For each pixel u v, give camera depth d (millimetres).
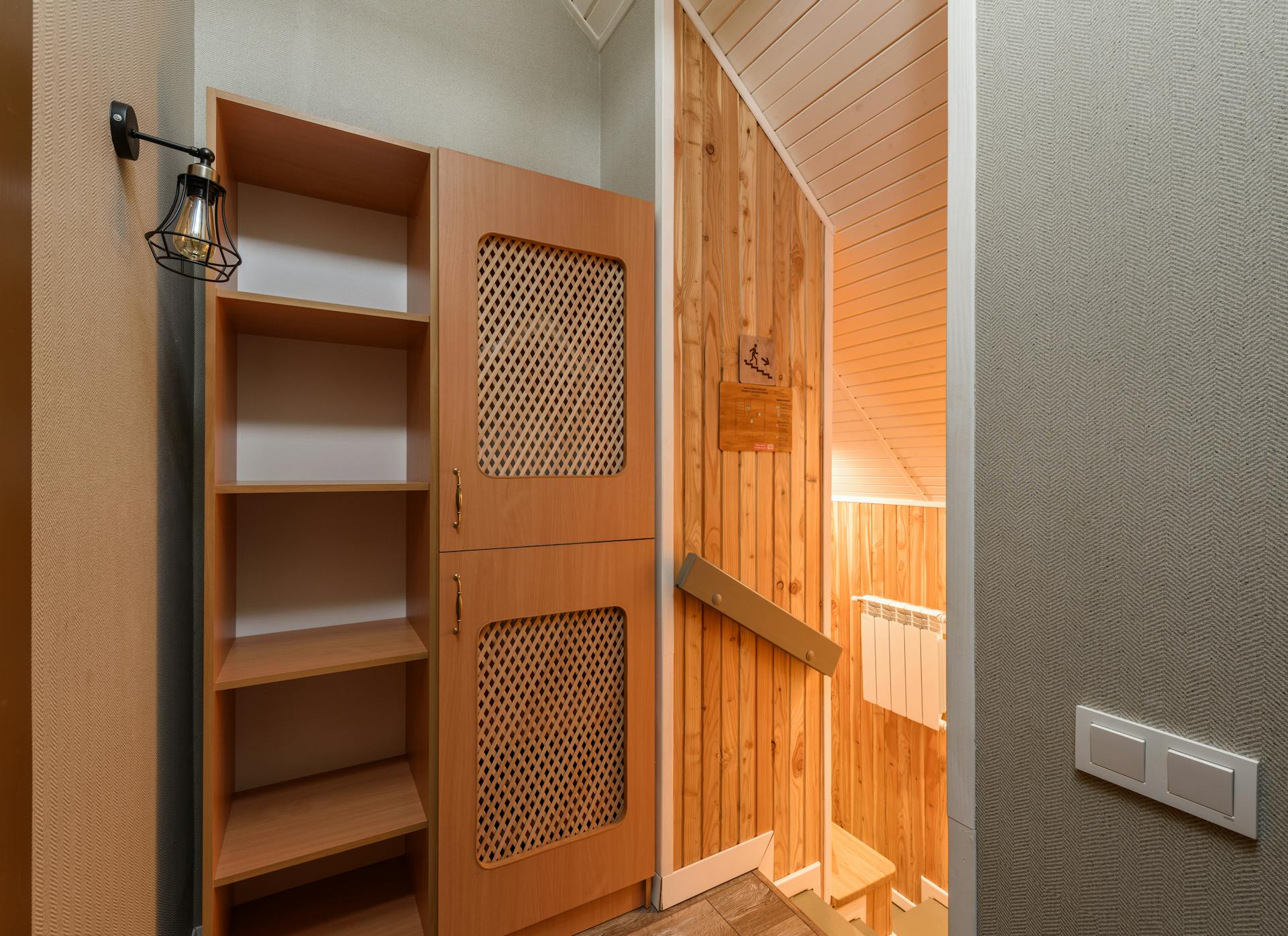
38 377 667
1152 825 632
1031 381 738
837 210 1930
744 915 1623
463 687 1374
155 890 1136
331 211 1630
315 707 1597
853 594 3076
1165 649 618
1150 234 627
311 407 1605
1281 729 541
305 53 1606
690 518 1696
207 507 1173
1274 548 544
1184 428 603
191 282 1448
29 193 567
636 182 1790
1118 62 653
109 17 878
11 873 524
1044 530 726
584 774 1551
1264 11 549
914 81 1523
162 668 1186
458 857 1365
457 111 1812
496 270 1438
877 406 2502
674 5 1675
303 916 1464
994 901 789
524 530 1447
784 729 1881
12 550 534
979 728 806
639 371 1605
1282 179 539
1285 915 540
